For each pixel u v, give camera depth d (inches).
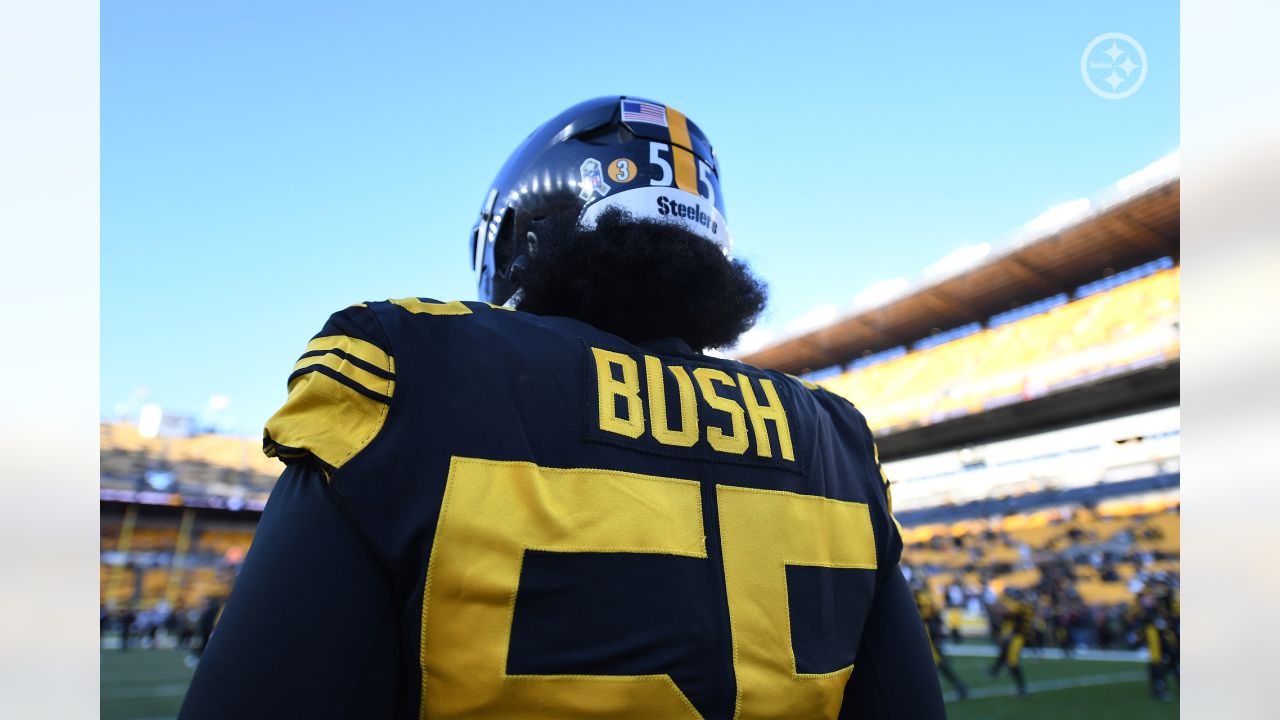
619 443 27.6
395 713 24.3
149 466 1354.6
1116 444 872.3
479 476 24.8
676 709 25.0
